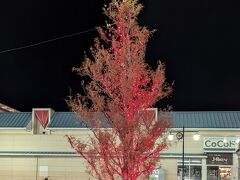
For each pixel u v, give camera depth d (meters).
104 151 16.97
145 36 17.75
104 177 17.80
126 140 16.52
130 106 16.84
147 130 17.28
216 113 45.47
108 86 17.19
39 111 45.81
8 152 44.12
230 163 41.84
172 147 42.47
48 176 43.06
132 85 16.91
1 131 44.81
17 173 43.72
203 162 41.94
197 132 42.53
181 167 42.06
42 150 44.03
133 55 17.34
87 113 17.34
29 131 44.44
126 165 16.67
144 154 18.09
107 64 17.38
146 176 18.11
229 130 42.31
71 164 42.94
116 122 16.58
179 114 45.47
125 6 18.02
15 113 48.09
